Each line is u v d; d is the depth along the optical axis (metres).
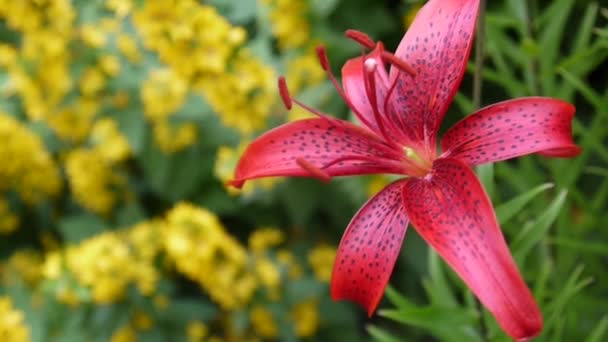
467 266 0.56
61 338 1.25
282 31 1.23
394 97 0.64
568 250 0.85
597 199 0.87
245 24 1.33
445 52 0.63
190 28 1.20
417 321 0.70
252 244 1.31
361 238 0.62
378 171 0.64
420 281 1.44
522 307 0.54
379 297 0.61
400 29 1.38
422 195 0.60
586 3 1.13
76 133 1.37
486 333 0.71
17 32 1.42
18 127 1.40
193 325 1.30
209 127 1.33
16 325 1.23
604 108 0.77
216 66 1.20
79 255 1.23
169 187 1.36
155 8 1.20
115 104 1.33
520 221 0.86
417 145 0.64
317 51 0.63
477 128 0.60
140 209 1.43
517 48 0.86
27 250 1.47
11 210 1.52
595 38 1.18
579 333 0.88
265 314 1.28
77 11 1.30
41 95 1.33
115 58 1.29
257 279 1.26
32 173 1.45
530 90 0.85
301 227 1.45
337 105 1.23
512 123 0.60
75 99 1.33
